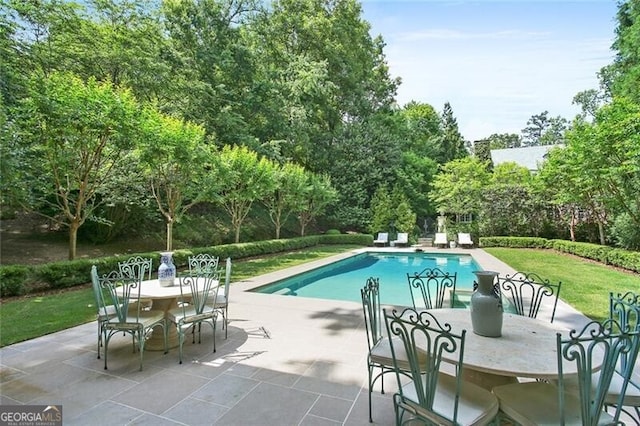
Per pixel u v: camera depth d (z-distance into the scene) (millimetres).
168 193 9078
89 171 7133
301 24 18891
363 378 2896
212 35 15500
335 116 20859
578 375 1558
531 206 14453
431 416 1760
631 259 7918
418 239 18516
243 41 16500
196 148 8680
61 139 6520
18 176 6301
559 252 12383
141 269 4699
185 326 3910
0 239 9703
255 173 11359
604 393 1580
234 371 3027
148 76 11602
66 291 6246
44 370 3031
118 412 2365
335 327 4250
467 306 4809
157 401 2512
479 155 29391
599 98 20000
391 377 2902
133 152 7918
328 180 16953
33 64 8227
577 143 8711
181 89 13320
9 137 5906
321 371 3027
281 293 7688
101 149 7094
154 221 12297
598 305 5016
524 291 6043
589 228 12633
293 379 2875
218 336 3930
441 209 17062
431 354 1917
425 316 2654
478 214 15641
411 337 1834
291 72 18109
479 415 1781
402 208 17422
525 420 1745
